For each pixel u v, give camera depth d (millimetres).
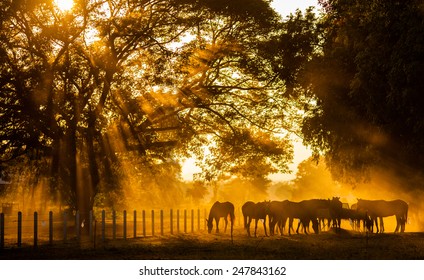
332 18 30297
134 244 25891
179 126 37094
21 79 30531
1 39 29891
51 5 30969
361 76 22719
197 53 34656
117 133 35562
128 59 34750
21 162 38938
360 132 27703
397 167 29594
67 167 34844
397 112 22984
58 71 31844
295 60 34531
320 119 29922
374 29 22203
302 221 31859
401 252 20234
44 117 31672
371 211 31422
